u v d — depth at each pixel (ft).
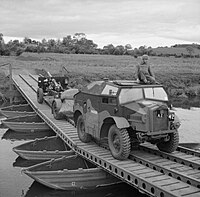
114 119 27.71
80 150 33.53
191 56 245.86
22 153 38.88
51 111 57.00
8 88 98.43
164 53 282.56
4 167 38.06
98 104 30.94
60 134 42.16
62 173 30.17
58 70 127.24
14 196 29.76
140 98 28.99
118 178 28.09
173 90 109.19
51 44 281.54
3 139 53.21
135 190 30.91
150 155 30.58
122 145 27.63
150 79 31.14
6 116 65.82
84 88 34.35
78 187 30.48
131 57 211.00
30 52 225.76
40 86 65.05
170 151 30.25
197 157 29.99
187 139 48.52
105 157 29.63
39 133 56.29
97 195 30.27
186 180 23.98
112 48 259.19
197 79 126.41
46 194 30.37
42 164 32.22
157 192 22.38
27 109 70.85
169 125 27.81
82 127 35.65
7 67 132.36
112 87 29.60
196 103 90.48
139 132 27.58
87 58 192.13
